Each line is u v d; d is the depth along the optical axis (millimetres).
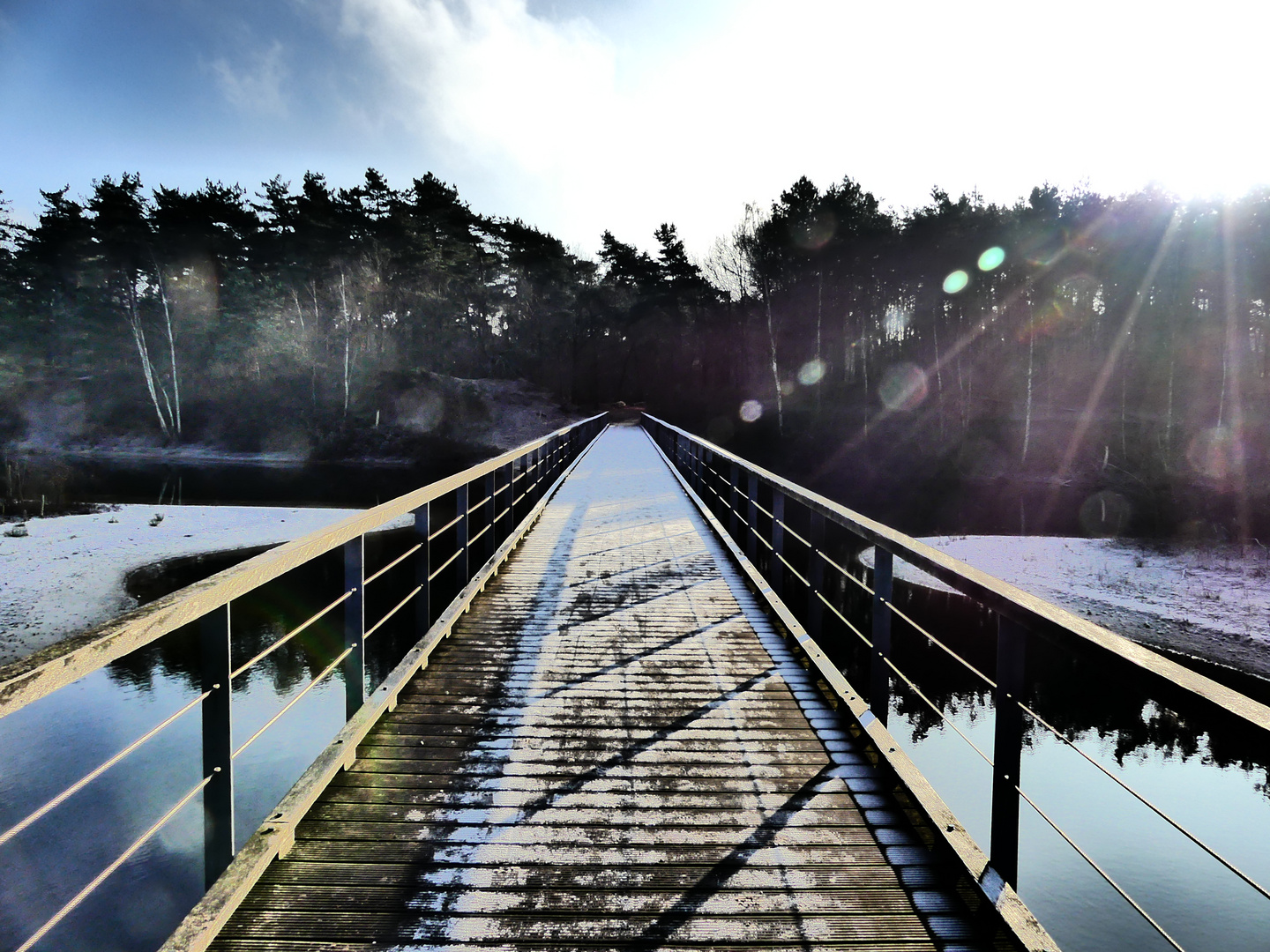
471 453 38188
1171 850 6191
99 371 43500
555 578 6281
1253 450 28703
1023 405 36312
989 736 8484
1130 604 13852
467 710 3533
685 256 42188
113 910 4984
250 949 1929
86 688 8766
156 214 39219
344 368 40406
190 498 25281
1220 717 1189
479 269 48406
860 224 35188
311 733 7535
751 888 2217
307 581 13711
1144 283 34062
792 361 40688
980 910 2115
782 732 3322
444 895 2164
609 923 2057
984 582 2186
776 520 5293
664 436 19359
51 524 18766
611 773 2926
